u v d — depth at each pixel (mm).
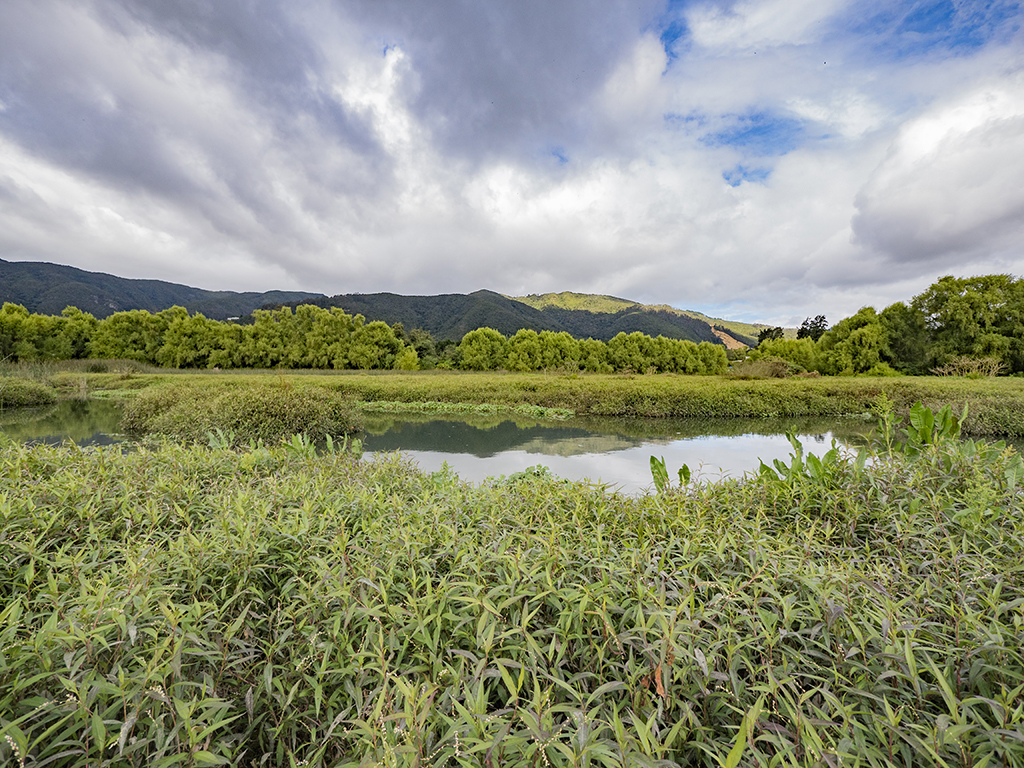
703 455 8969
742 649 1680
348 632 1810
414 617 1639
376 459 5516
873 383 18422
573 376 32219
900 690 1455
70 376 24750
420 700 1213
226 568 2229
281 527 2494
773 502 3422
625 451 9391
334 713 1664
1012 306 30984
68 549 2521
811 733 1185
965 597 1852
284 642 1749
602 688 1320
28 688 1432
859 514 3145
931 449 3973
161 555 2129
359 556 2168
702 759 1440
